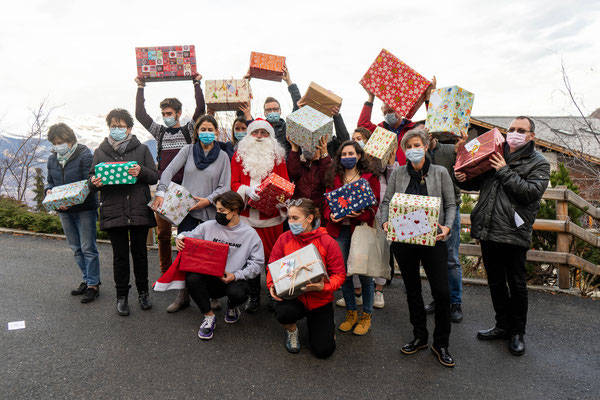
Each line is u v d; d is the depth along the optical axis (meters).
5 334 3.11
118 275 3.46
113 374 2.61
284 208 3.53
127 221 3.37
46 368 2.66
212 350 2.95
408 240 2.78
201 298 3.05
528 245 2.94
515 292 3.03
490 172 3.12
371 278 3.25
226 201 3.14
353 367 2.79
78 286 4.19
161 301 3.83
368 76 4.02
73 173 3.82
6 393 2.38
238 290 3.11
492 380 2.69
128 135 3.63
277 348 3.00
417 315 3.00
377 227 3.29
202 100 4.16
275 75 4.44
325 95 3.90
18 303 3.72
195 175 3.60
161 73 4.07
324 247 2.95
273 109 4.10
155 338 3.10
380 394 2.49
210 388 2.48
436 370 2.78
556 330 3.49
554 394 2.54
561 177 5.59
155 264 5.08
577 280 4.91
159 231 4.21
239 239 3.29
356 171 3.34
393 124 4.18
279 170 3.67
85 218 3.74
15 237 6.40
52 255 5.38
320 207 3.63
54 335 3.12
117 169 3.29
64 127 3.75
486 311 3.88
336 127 4.16
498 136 3.03
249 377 2.62
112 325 3.30
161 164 4.07
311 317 2.91
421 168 2.97
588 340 3.30
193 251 3.10
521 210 2.92
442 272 2.83
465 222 4.86
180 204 3.41
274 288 2.84
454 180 3.57
